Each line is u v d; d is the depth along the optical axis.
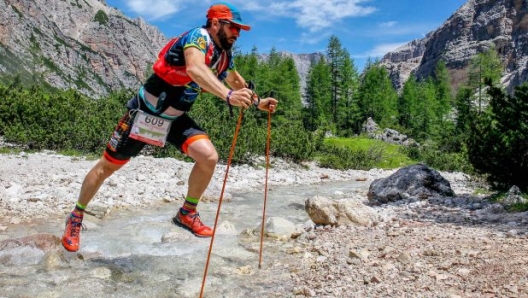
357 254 5.11
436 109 88.50
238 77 4.73
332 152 27.75
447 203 8.93
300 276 4.68
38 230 6.74
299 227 6.77
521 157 8.91
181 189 10.90
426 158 32.59
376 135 58.00
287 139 23.08
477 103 81.00
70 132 18.09
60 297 4.06
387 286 4.14
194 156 4.55
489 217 7.19
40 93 20.89
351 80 82.94
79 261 5.05
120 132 4.49
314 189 13.89
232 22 4.12
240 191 12.28
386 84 90.31
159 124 4.41
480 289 3.93
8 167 12.36
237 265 5.11
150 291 4.27
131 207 8.95
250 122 24.20
